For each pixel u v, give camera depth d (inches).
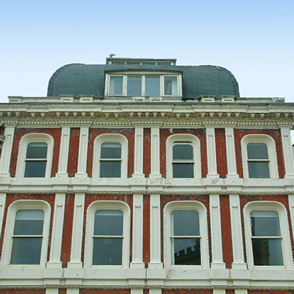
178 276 703.7
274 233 749.3
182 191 765.9
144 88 906.1
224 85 936.3
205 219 747.4
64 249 724.0
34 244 740.0
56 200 757.3
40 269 707.4
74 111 817.5
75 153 799.7
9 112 818.8
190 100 883.4
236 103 816.9
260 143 824.9
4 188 762.8
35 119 827.4
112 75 915.4
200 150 803.4
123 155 807.7
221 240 729.0
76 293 692.1
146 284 695.7
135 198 760.3
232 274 700.0
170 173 791.1
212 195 762.2
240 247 723.4
